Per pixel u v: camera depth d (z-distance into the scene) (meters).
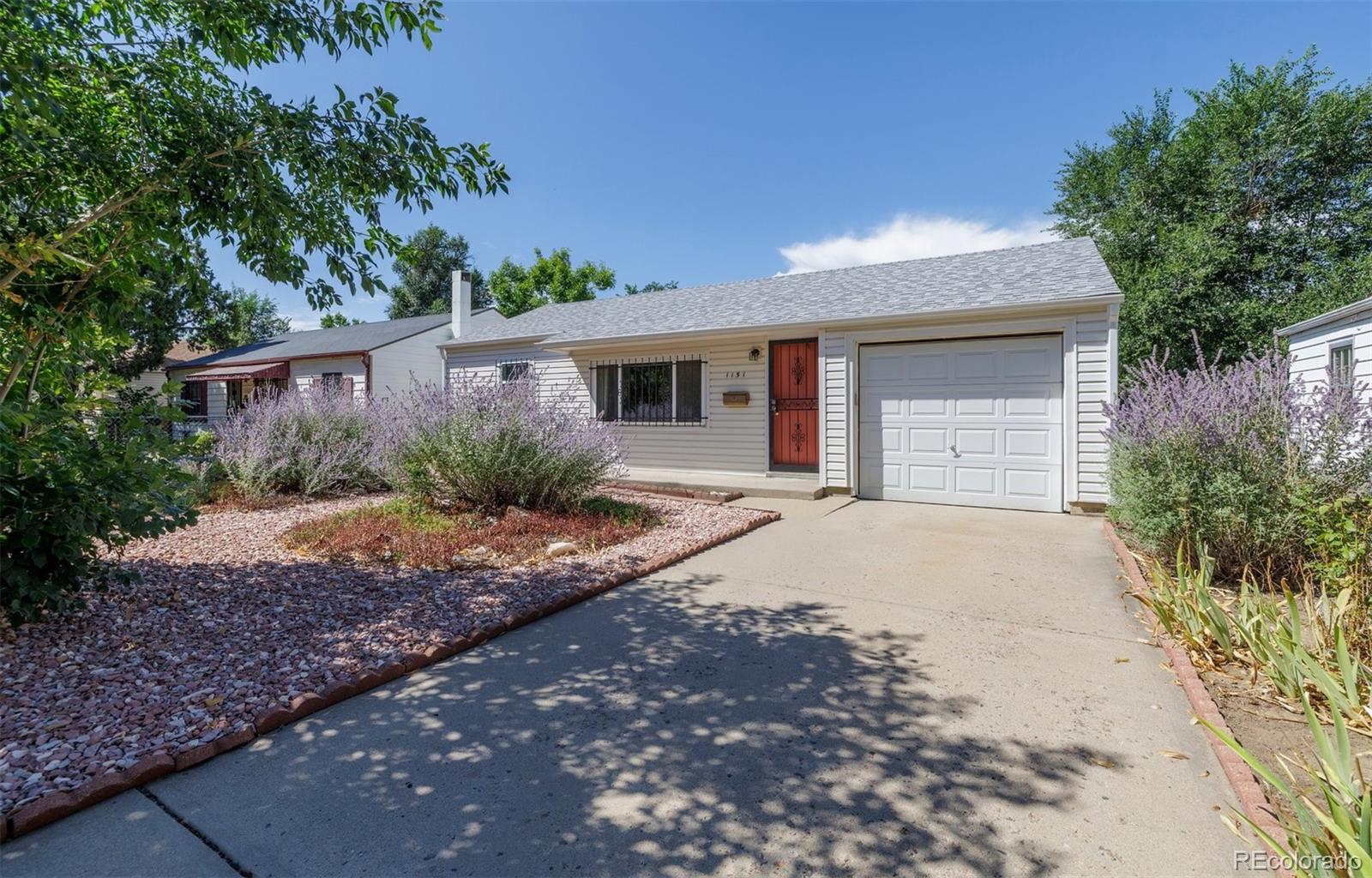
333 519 6.86
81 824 2.02
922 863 1.84
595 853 1.90
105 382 4.14
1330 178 17.52
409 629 3.71
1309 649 3.12
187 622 3.73
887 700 2.88
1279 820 1.80
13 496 3.18
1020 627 3.79
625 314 12.88
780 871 1.82
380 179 3.59
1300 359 10.34
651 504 8.17
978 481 7.83
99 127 3.45
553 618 4.06
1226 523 4.30
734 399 10.28
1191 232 16.64
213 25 3.22
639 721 2.71
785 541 6.20
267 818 2.07
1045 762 2.36
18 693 2.80
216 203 3.39
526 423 7.17
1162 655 3.35
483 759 2.43
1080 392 7.17
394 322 23.86
